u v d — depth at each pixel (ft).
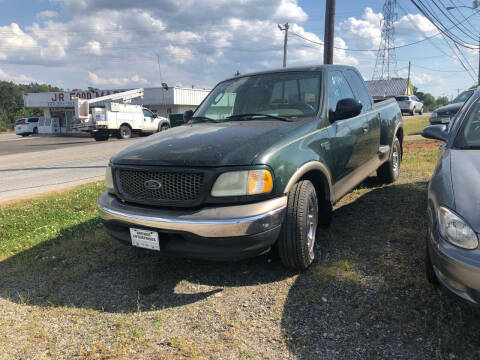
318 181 12.05
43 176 32.58
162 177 9.51
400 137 21.12
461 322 7.98
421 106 109.40
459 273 7.21
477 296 7.07
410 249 11.68
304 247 10.21
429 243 8.50
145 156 9.96
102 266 12.20
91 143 71.87
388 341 7.73
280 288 10.05
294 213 9.98
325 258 11.54
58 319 9.39
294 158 10.05
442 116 41.14
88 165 38.04
